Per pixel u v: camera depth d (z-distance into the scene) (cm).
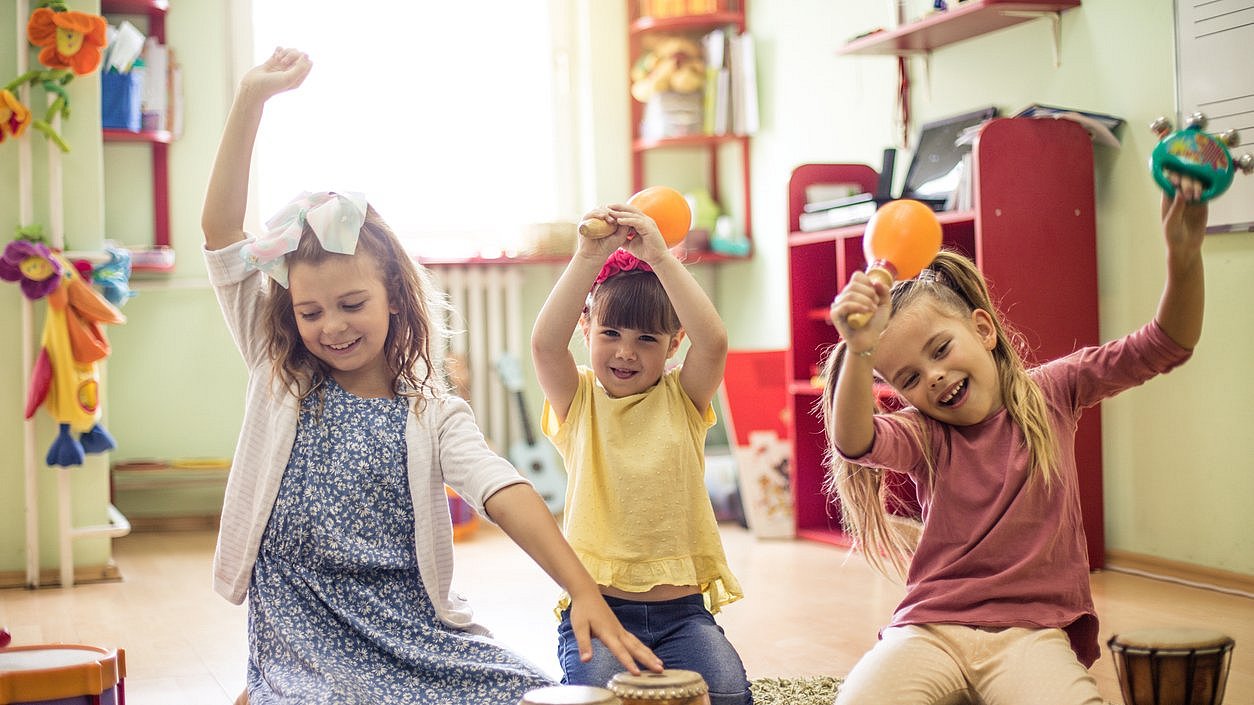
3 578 303
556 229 428
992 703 138
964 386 150
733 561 320
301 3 430
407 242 442
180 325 410
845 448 143
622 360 160
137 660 224
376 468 151
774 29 422
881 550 167
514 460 427
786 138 418
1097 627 149
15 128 295
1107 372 153
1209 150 134
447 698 143
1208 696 124
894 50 346
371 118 441
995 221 284
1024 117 288
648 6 437
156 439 409
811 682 194
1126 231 289
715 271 465
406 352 160
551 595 280
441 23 448
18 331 306
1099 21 293
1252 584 262
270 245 147
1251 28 257
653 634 156
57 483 308
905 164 353
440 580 153
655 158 461
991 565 146
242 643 237
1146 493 288
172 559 347
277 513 150
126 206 403
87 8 309
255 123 154
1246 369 263
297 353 156
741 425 364
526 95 458
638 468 158
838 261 333
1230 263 266
